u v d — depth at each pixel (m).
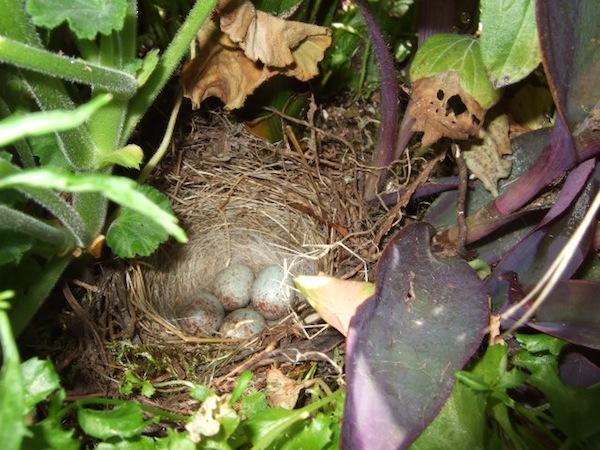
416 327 0.12
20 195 0.12
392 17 0.21
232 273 0.23
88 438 0.13
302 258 0.21
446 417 0.11
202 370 0.17
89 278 0.17
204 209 0.21
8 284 0.13
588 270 0.14
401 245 0.13
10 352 0.07
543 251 0.14
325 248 0.19
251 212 0.22
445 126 0.14
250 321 0.21
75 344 0.16
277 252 0.23
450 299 0.12
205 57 0.17
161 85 0.14
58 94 0.12
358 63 0.21
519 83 0.18
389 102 0.17
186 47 0.13
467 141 0.16
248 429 0.12
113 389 0.15
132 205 0.07
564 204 0.13
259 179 0.21
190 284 0.23
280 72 0.17
